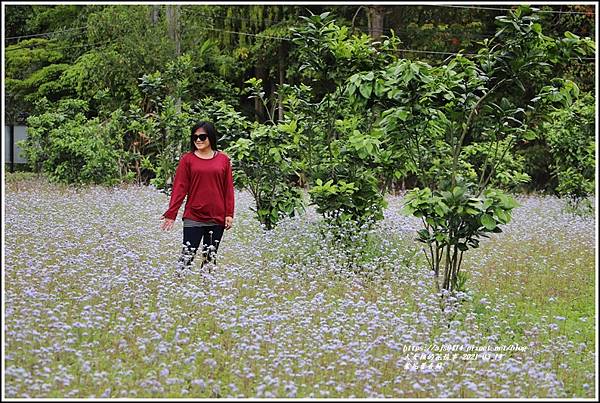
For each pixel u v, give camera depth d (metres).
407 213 9.71
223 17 33.38
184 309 8.73
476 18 33.56
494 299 10.63
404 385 7.00
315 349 7.66
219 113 14.65
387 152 11.48
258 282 10.39
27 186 23.64
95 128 25.41
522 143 31.91
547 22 32.28
